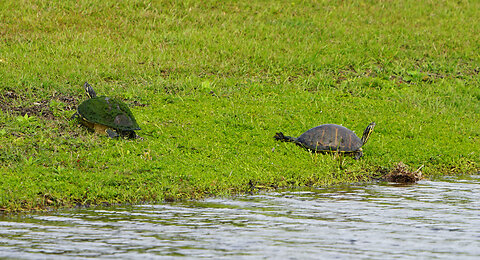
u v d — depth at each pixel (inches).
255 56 1342.3
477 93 1311.5
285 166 789.9
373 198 659.4
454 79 1385.3
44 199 589.0
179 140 838.5
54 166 682.8
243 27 1530.5
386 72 1370.6
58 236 474.6
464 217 564.1
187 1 1636.3
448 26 1708.9
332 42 1509.6
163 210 578.9
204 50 1359.5
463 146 978.1
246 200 637.3
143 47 1327.5
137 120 910.4
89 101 836.6
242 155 812.0
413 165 863.7
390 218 557.3
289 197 658.2
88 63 1181.7
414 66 1429.6
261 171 755.4
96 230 495.8
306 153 851.4
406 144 950.4
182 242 462.6
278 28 1558.8
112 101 839.7
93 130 832.3
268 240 471.5
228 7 1670.8
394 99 1212.5
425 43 1565.0
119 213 563.2
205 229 504.4
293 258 422.6
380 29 1635.1
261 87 1174.3
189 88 1119.6
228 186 687.7
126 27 1440.7
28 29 1346.0
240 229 506.6
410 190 716.7
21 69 1086.4
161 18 1531.7
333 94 1198.9
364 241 472.1
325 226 521.0
